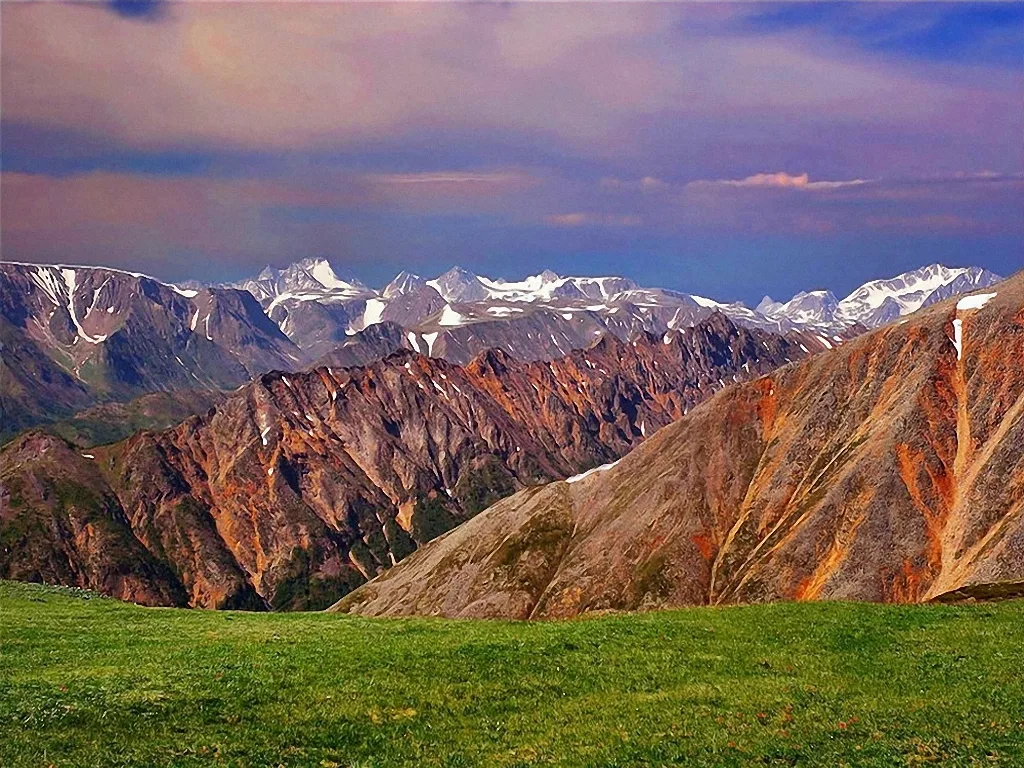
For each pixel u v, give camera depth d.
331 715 33.03
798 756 28.97
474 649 43.03
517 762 28.72
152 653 43.56
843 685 37.22
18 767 26.67
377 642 46.00
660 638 45.44
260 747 29.69
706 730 31.64
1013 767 27.81
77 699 32.94
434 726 32.53
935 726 31.69
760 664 40.69
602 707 34.66
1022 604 52.28
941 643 43.59
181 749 29.09
